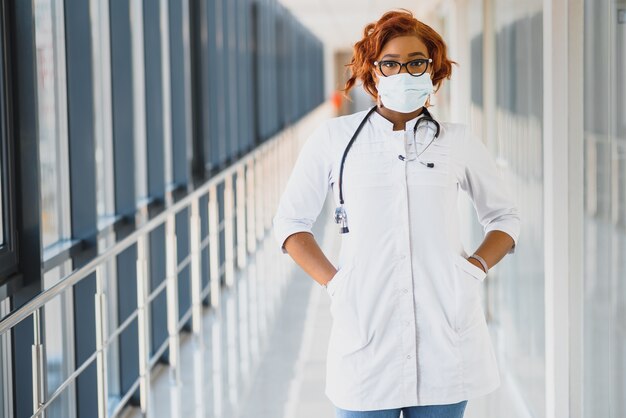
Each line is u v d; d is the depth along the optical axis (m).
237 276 6.64
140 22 4.98
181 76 5.63
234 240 7.72
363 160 1.98
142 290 3.53
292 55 15.44
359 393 1.98
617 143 2.54
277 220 2.07
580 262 3.01
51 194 3.53
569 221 3.03
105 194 4.27
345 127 2.02
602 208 2.72
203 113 6.39
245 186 7.82
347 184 1.98
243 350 4.77
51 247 3.46
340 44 26.94
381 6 12.64
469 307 1.96
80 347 3.61
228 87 7.91
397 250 1.95
